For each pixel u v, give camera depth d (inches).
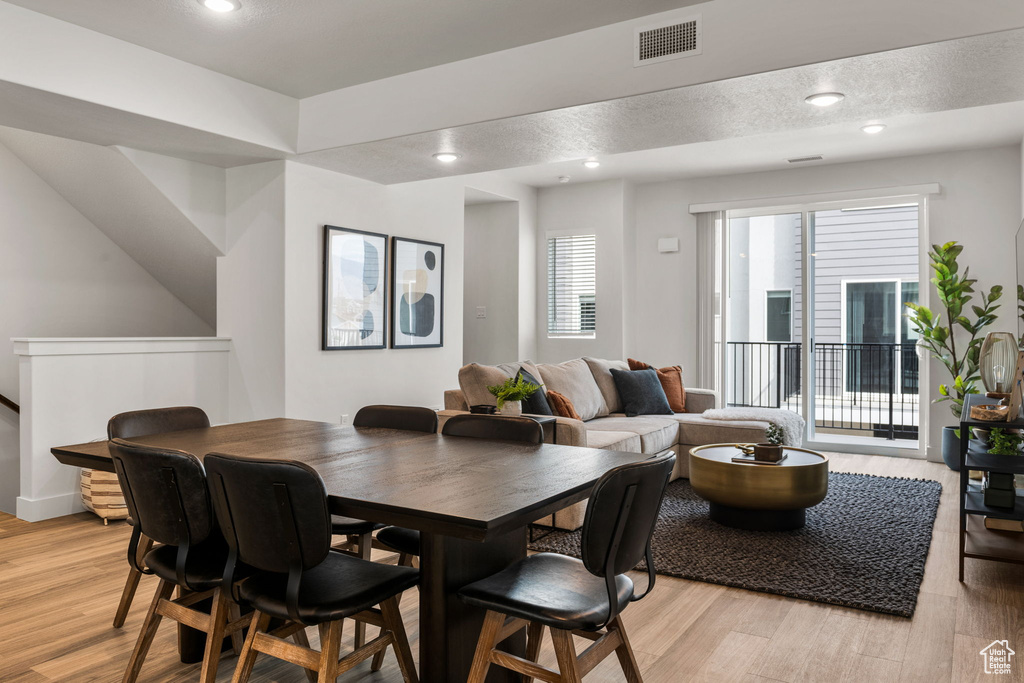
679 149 228.7
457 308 242.2
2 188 208.4
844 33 111.3
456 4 122.7
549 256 291.7
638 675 74.5
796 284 263.1
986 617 107.8
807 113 140.6
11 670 91.4
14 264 210.8
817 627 104.8
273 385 184.4
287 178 181.8
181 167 182.2
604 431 184.2
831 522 158.9
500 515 59.2
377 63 150.9
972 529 144.2
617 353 276.8
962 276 229.0
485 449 93.5
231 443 98.0
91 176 195.0
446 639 74.5
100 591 119.6
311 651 70.0
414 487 70.1
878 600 112.9
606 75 132.6
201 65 151.7
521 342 283.1
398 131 158.6
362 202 203.9
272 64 151.3
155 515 76.8
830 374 259.0
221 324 196.7
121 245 231.9
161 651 97.7
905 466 227.6
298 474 64.1
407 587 74.5
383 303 210.8
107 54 136.1
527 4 123.0
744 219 272.2
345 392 199.3
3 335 208.8
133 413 105.5
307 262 187.5
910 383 245.6
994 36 102.9
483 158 178.5
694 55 123.8
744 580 122.6
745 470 148.0
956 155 229.9
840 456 246.7
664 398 226.7
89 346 167.2
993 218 224.8
